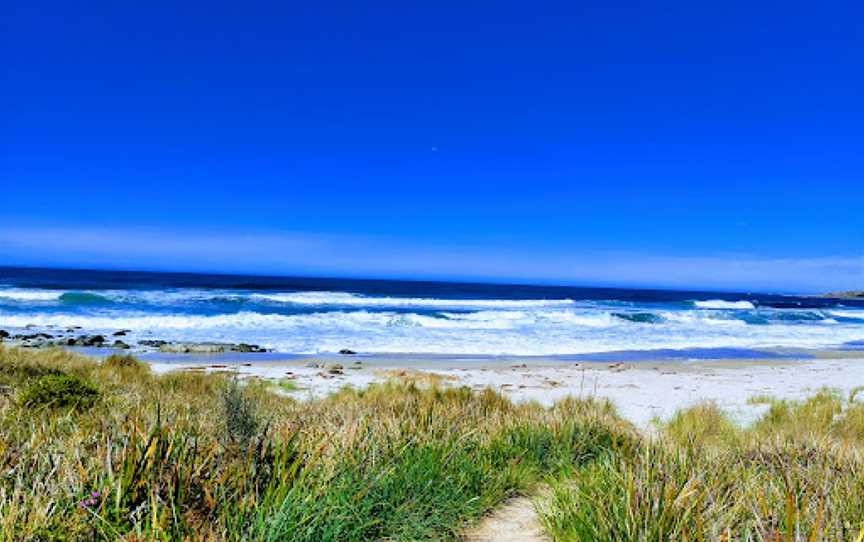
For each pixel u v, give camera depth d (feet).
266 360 67.51
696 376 62.80
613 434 21.90
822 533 9.93
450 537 12.87
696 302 233.14
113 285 199.62
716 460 16.21
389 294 237.86
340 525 11.00
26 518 9.36
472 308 158.30
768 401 45.09
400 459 15.07
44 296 129.08
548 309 162.81
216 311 121.29
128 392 31.40
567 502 13.52
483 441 19.72
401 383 46.16
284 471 11.93
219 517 10.32
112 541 9.24
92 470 11.23
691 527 10.73
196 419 20.40
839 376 65.05
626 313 143.23
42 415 19.34
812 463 16.25
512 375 60.29
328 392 44.24
